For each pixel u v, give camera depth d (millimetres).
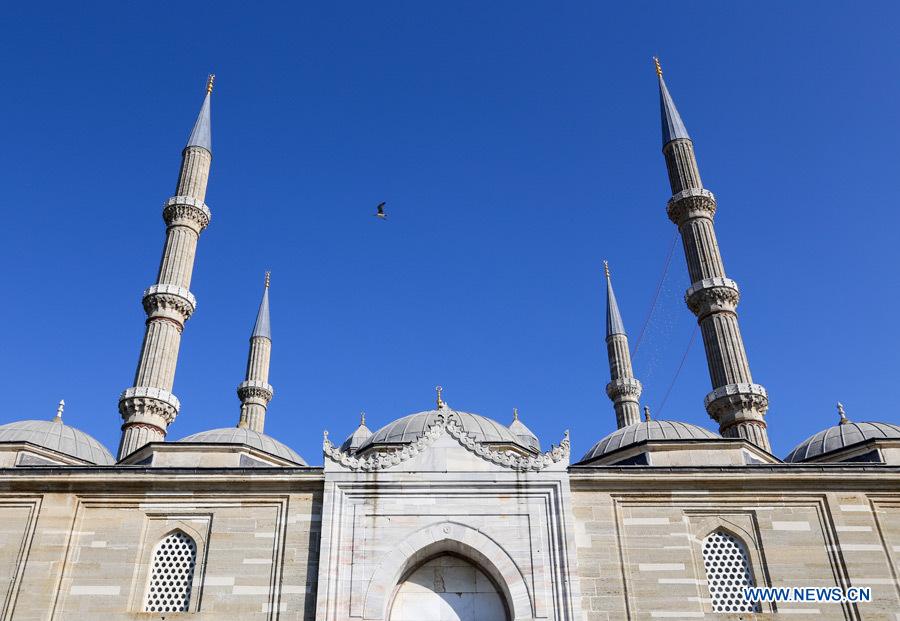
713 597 26766
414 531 26781
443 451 28094
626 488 28078
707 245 48562
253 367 60656
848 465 28344
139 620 25781
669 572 26766
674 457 31672
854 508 28016
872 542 27422
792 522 27766
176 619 25734
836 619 26219
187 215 50156
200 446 32906
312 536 27047
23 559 26562
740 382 43375
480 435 38688
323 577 25781
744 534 27578
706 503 28016
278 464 34062
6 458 32594
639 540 27297
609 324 63781
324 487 27422
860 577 26812
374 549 26438
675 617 26062
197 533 27344
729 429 42906
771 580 26797
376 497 27297
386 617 25922
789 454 36469
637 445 32188
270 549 26938
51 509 27406
